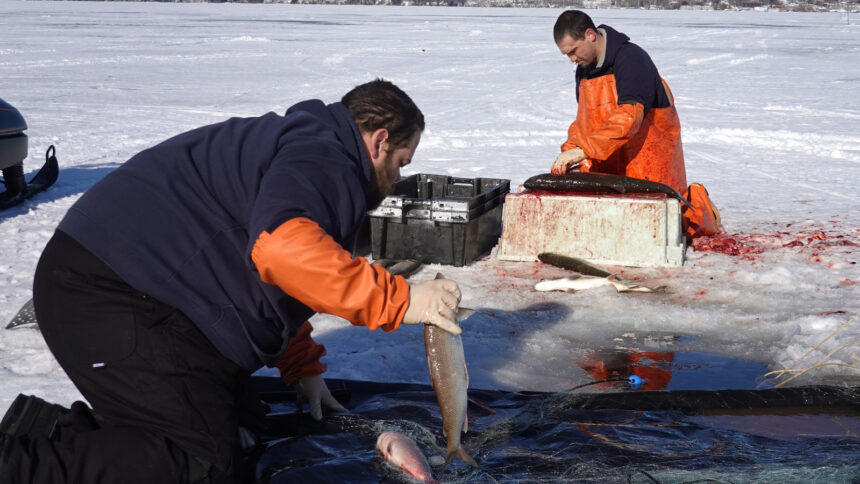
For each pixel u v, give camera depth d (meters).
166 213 2.31
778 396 3.39
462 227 5.62
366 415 3.18
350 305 2.10
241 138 2.33
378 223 5.74
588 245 5.78
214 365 2.39
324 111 2.37
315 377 3.12
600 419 3.20
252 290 2.35
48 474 2.19
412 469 2.64
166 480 2.30
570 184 5.87
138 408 2.33
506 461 2.79
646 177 6.06
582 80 5.95
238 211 2.31
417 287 2.26
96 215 2.32
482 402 3.37
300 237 2.03
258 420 3.00
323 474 2.66
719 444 2.96
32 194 8.27
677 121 6.01
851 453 2.88
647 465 2.75
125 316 2.30
